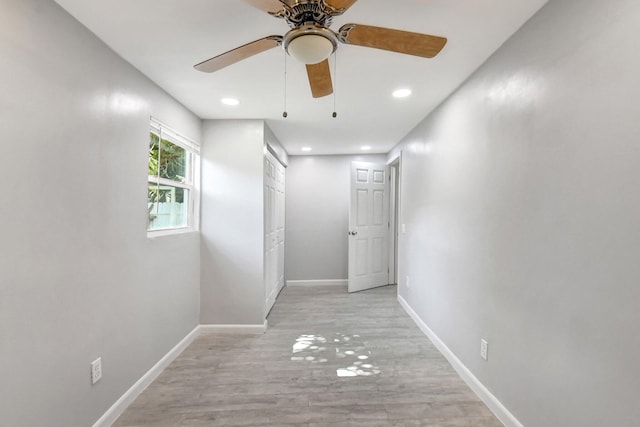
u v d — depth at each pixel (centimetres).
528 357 161
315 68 160
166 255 250
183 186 292
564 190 137
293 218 520
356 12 153
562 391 139
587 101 125
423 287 324
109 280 182
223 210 318
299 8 119
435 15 155
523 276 164
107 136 180
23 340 130
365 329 329
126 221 198
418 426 178
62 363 149
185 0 143
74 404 156
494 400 190
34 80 134
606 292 117
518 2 146
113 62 185
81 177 160
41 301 138
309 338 305
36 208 135
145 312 220
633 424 108
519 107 167
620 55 112
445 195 267
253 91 248
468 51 189
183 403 200
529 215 159
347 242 521
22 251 129
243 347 284
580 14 129
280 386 220
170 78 224
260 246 319
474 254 215
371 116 314
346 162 520
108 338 181
